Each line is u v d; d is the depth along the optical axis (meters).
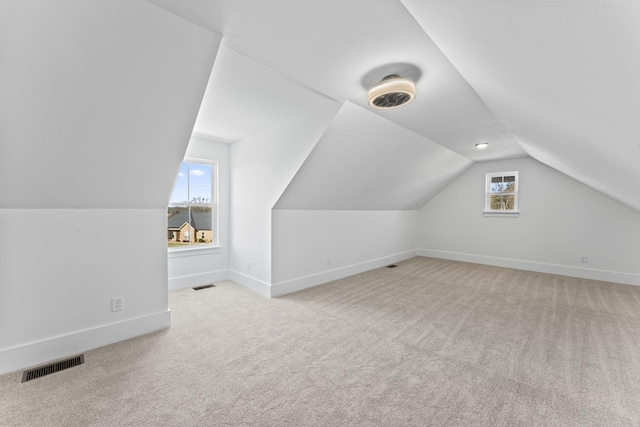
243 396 1.54
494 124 2.99
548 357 1.96
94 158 1.83
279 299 3.19
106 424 1.33
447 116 2.77
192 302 3.07
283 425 1.34
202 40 1.55
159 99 1.75
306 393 1.58
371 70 1.93
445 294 3.40
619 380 1.69
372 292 3.48
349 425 1.35
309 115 2.73
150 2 1.31
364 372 1.78
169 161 2.12
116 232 2.16
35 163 1.66
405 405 1.49
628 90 0.89
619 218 3.92
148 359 1.91
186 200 3.69
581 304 3.04
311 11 1.36
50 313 1.90
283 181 3.08
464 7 0.99
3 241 1.74
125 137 1.83
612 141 1.42
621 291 3.50
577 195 4.24
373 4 1.30
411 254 5.93
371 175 3.78
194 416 1.39
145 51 1.50
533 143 2.99
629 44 0.67
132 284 2.24
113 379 1.68
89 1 1.24
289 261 3.47
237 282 3.86
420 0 1.11
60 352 1.92
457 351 2.05
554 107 1.46
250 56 1.77
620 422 1.36
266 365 1.85
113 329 2.14
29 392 1.55
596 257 4.10
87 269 2.04
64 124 1.60
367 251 4.73
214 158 3.84
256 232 3.51
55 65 1.38
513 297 3.28
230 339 2.21
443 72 1.94
